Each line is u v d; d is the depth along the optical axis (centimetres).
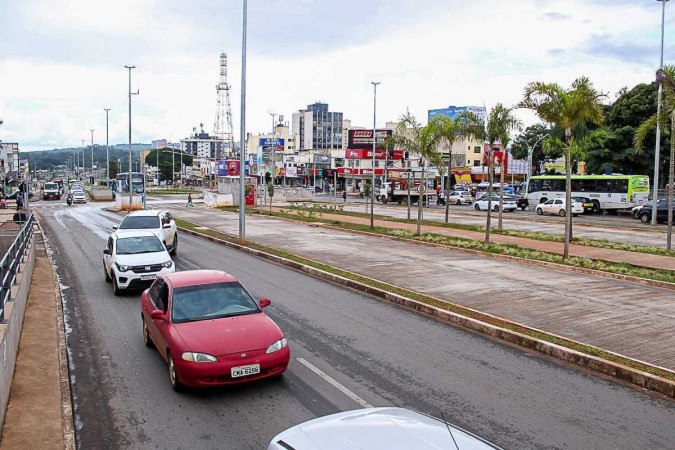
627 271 1723
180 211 5034
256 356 810
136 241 1641
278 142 9250
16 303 1016
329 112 15625
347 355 993
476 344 1066
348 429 427
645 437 683
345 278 1662
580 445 661
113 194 7500
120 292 1513
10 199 6550
